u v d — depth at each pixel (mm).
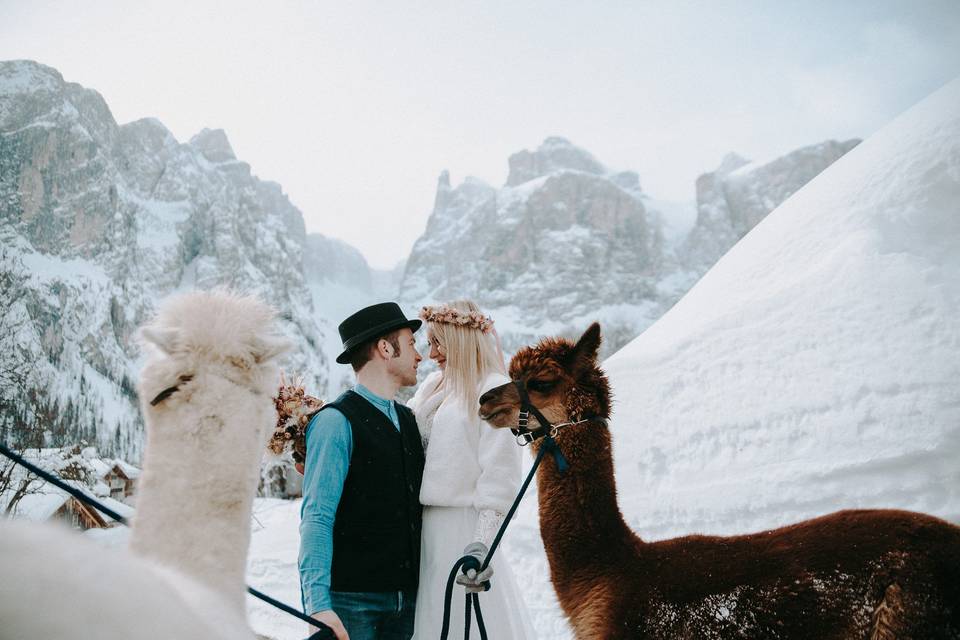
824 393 6141
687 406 7121
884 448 5383
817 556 2604
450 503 2975
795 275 8219
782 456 5980
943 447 5109
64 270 154500
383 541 2785
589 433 3084
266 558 10070
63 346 128500
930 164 8102
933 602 2355
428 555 2982
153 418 1793
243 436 1801
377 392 3064
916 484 5062
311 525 2576
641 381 7859
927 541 2482
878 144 9688
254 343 1895
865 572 2488
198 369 1802
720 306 9055
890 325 6328
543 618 5805
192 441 1753
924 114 9219
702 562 2820
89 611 600
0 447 1472
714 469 6359
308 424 2934
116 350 145500
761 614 2584
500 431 3035
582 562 2992
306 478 2709
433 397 3400
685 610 2715
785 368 6680
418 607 2939
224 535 1695
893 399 5652
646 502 6496
